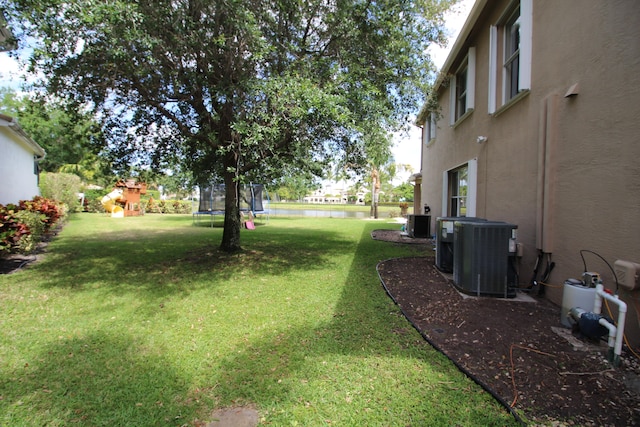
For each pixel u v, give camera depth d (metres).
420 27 5.68
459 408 2.10
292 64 4.94
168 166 7.58
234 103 4.69
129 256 7.02
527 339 2.97
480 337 3.03
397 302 4.05
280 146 5.64
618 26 2.95
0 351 2.86
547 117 3.99
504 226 4.07
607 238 3.09
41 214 8.08
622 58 2.91
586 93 3.38
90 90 4.98
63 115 6.25
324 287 4.78
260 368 2.60
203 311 3.84
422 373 2.50
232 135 5.54
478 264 4.14
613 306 2.96
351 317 3.62
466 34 6.61
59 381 2.43
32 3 3.54
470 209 6.57
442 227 5.46
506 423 1.96
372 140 5.38
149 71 4.63
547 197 3.97
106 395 2.28
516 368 2.52
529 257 4.47
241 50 4.52
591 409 2.07
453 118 8.10
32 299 4.23
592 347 2.81
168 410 2.13
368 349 2.88
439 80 7.51
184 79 5.05
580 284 3.17
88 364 2.67
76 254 7.24
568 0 3.68
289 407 2.14
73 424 2.00
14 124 8.62
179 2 4.18
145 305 4.03
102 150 6.47
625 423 1.94
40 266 6.09
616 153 2.98
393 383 2.38
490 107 5.73
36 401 2.20
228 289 4.70
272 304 4.07
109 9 3.39
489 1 5.61
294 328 3.35
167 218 18.59
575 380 2.36
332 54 5.61
